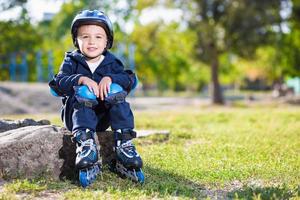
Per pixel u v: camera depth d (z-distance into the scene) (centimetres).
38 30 3638
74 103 393
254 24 2436
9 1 2781
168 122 1071
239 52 2573
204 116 1291
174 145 638
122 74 412
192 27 2492
